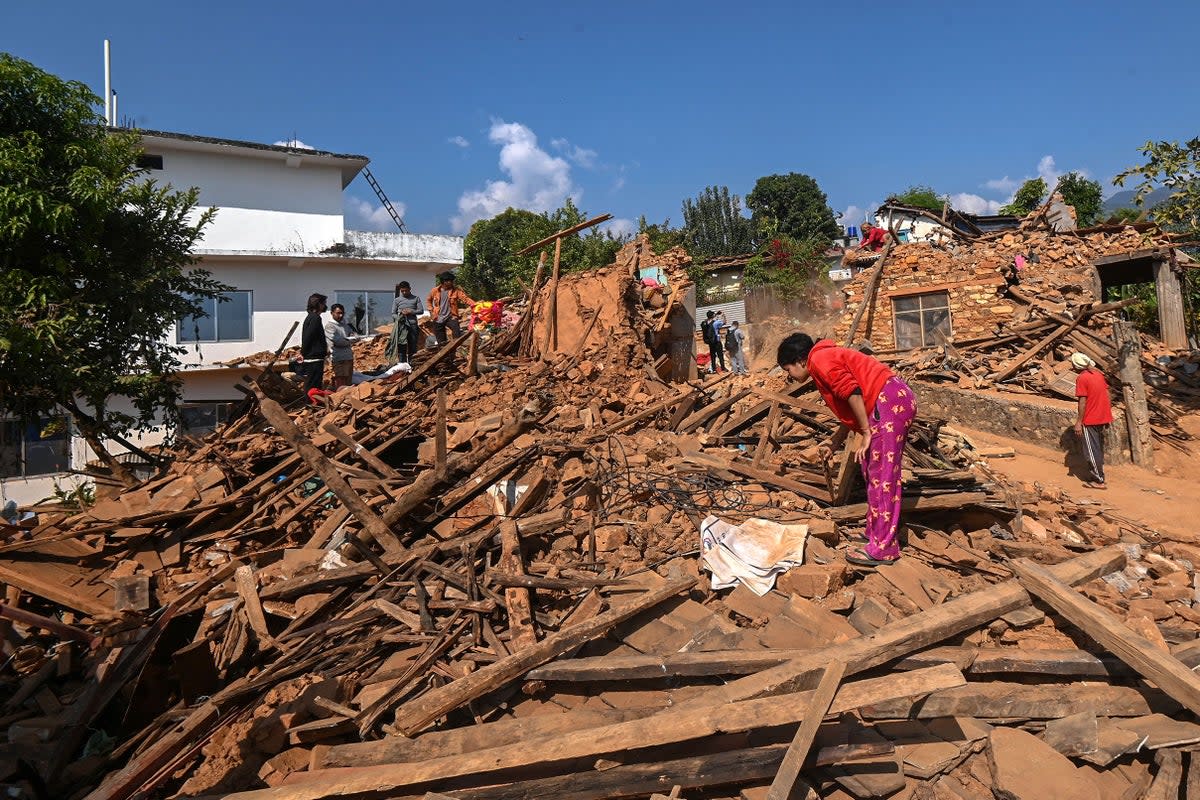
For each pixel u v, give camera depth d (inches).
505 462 259.9
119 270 368.8
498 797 124.1
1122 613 184.2
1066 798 123.3
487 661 161.8
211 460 290.4
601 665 148.9
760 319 1067.9
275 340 853.2
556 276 461.1
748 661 146.4
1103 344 465.1
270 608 199.0
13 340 311.7
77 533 228.1
